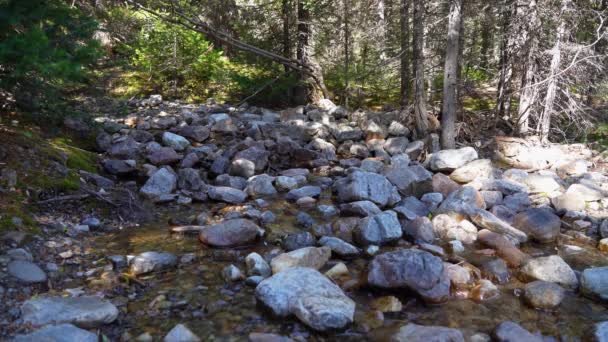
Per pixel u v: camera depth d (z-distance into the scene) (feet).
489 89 64.44
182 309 15.21
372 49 54.49
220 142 40.01
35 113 27.58
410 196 27.71
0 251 16.61
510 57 46.65
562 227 25.31
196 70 56.39
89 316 13.71
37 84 22.59
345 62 54.08
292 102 57.00
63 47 21.59
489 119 47.34
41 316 13.34
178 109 48.55
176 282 17.06
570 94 45.42
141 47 54.08
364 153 40.52
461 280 17.66
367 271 17.26
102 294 15.70
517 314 15.88
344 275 18.12
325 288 15.38
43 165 23.81
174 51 52.49
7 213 18.95
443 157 35.24
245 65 59.41
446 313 15.76
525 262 19.65
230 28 55.52
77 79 22.17
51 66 17.95
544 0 41.47
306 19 52.49
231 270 17.37
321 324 13.98
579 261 20.80
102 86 50.31
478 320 15.38
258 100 56.49
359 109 50.08
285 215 25.52
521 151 41.16
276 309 14.74
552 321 15.46
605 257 21.27
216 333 13.92
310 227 23.71
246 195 28.25
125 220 22.94
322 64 57.57
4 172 21.54
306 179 32.71
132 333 13.73
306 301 14.57
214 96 55.67
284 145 37.65
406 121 44.42
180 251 19.85
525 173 33.65
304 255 18.42
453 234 22.82
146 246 20.13
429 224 22.72
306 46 52.90
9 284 14.96
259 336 13.47
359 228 21.59
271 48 54.34
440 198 28.17
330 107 50.70
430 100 53.93
